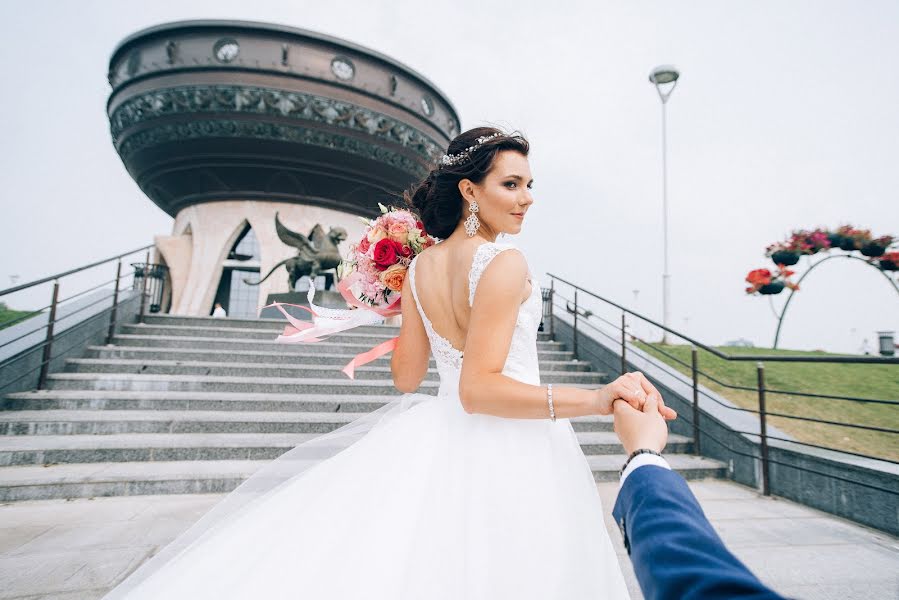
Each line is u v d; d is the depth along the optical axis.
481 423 1.22
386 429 1.38
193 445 4.73
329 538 1.16
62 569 2.68
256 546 1.20
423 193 1.49
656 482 0.56
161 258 16.16
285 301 12.77
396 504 1.18
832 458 4.15
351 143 14.85
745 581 0.33
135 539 3.15
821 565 3.02
